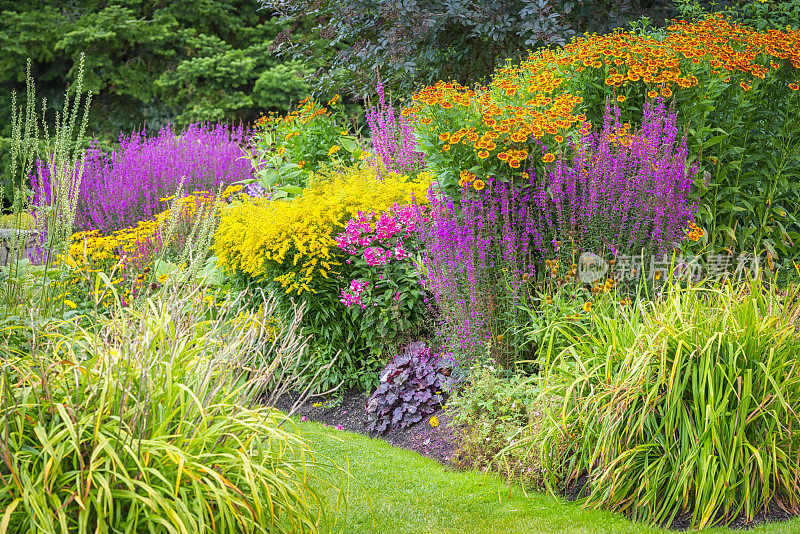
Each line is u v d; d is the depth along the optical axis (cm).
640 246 468
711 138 537
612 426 334
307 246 541
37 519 232
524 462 382
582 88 547
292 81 1706
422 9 864
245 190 1032
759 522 315
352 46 966
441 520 344
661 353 331
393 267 538
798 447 332
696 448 321
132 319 311
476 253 458
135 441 252
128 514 247
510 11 875
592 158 471
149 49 1770
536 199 469
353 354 566
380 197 568
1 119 1747
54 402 257
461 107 488
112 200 922
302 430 488
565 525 329
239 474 276
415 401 493
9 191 1552
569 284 453
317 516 310
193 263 414
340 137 788
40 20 1709
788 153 555
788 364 332
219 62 1733
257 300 575
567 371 383
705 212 536
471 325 454
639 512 333
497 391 423
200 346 310
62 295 421
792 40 541
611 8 875
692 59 515
